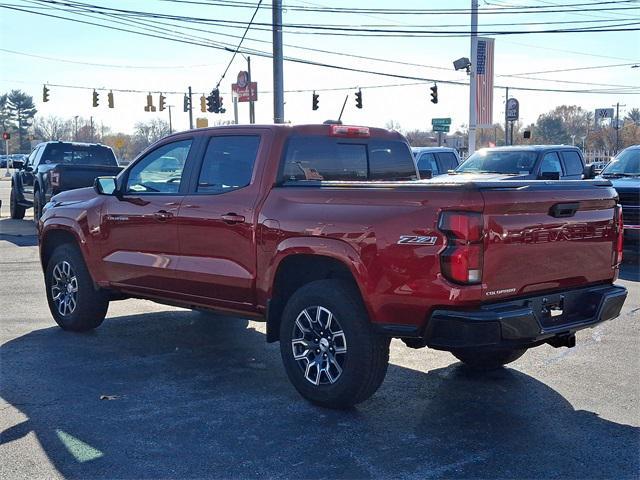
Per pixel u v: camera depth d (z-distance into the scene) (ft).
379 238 16.43
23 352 23.04
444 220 15.52
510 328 15.55
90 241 24.36
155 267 22.09
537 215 16.65
